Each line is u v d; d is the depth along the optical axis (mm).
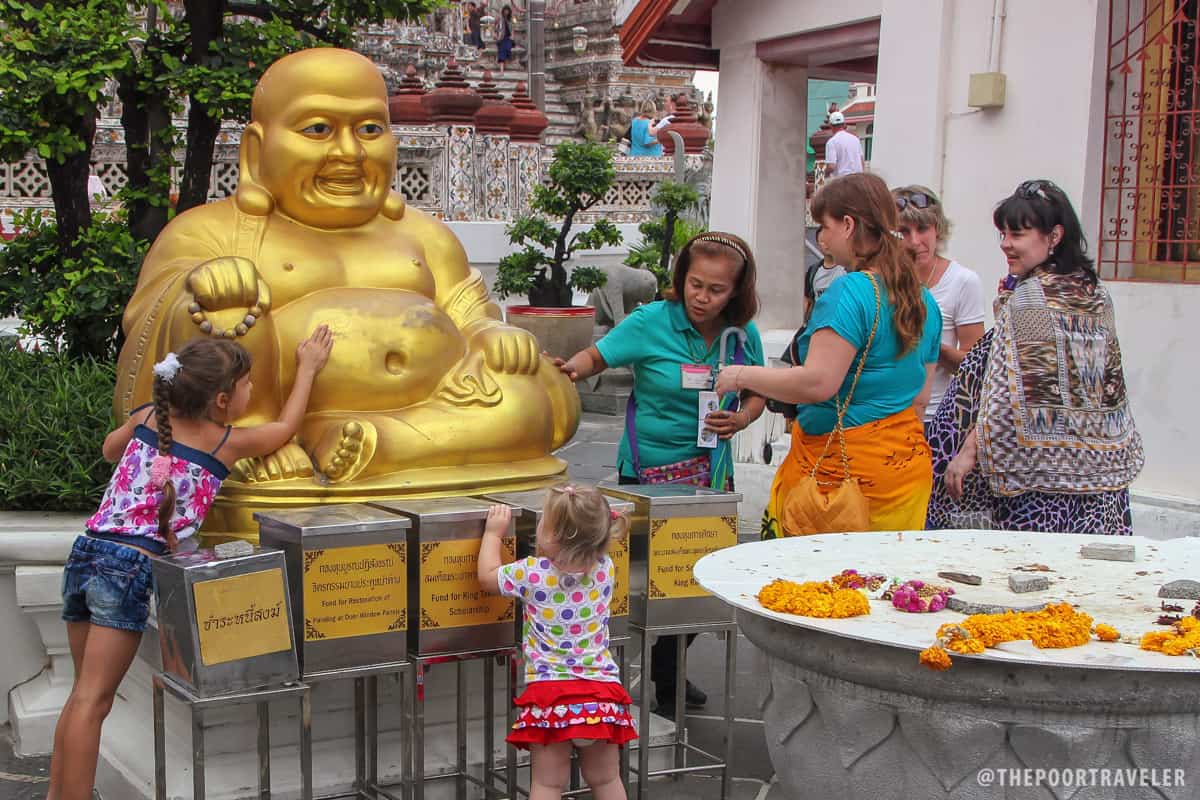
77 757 3510
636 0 8742
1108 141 6457
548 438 4648
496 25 29000
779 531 4230
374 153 4559
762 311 8773
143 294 4500
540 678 3488
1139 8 6270
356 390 4285
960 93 7004
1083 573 3531
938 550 3756
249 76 5965
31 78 5602
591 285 11688
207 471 3678
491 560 3623
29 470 4824
